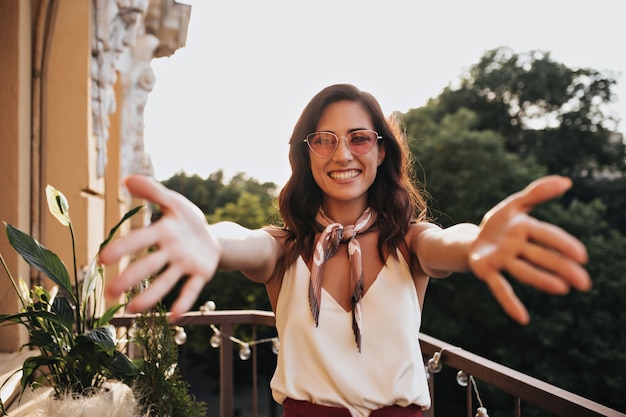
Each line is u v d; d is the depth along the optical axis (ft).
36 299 8.14
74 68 13.51
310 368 5.01
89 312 10.61
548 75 79.05
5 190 11.46
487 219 2.57
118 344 8.26
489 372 6.82
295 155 5.50
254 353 11.16
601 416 5.25
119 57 17.39
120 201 23.44
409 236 5.31
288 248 5.44
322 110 5.28
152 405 7.55
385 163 5.47
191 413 7.72
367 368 4.94
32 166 12.55
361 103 5.28
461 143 61.93
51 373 7.63
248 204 90.22
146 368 7.63
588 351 55.47
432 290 58.44
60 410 6.49
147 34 28.12
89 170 13.62
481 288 56.13
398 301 5.05
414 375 5.03
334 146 5.15
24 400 8.96
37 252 7.41
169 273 2.55
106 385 7.96
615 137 79.66
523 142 80.59
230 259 4.21
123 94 24.48
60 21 13.42
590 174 77.97
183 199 2.77
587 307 56.44
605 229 68.08
